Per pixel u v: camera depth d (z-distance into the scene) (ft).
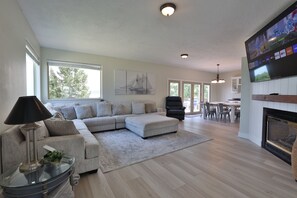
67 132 6.96
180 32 10.23
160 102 22.12
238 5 7.06
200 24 9.03
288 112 8.39
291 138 8.55
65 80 15.15
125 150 9.92
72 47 13.82
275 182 6.50
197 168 7.68
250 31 10.00
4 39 5.67
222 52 15.10
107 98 17.38
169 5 6.91
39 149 5.84
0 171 5.23
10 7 6.26
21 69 7.68
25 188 3.83
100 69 16.88
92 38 11.51
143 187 6.14
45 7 7.40
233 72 27.40
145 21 8.73
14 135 5.51
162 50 14.56
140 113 17.65
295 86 7.98
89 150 6.96
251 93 12.35
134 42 12.34
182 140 12.01
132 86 19.16
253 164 8.11
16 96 6.91
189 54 15.98
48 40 12.03
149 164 8.09
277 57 8.22
